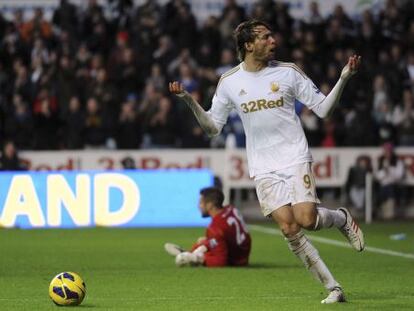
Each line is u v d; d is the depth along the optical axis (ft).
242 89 64.75
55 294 64.59
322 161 164.25
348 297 69.21
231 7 176.45
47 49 174.70
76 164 159.33
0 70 173.27
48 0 186.91
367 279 82.38
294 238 64.03
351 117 168.25
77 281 65.10
